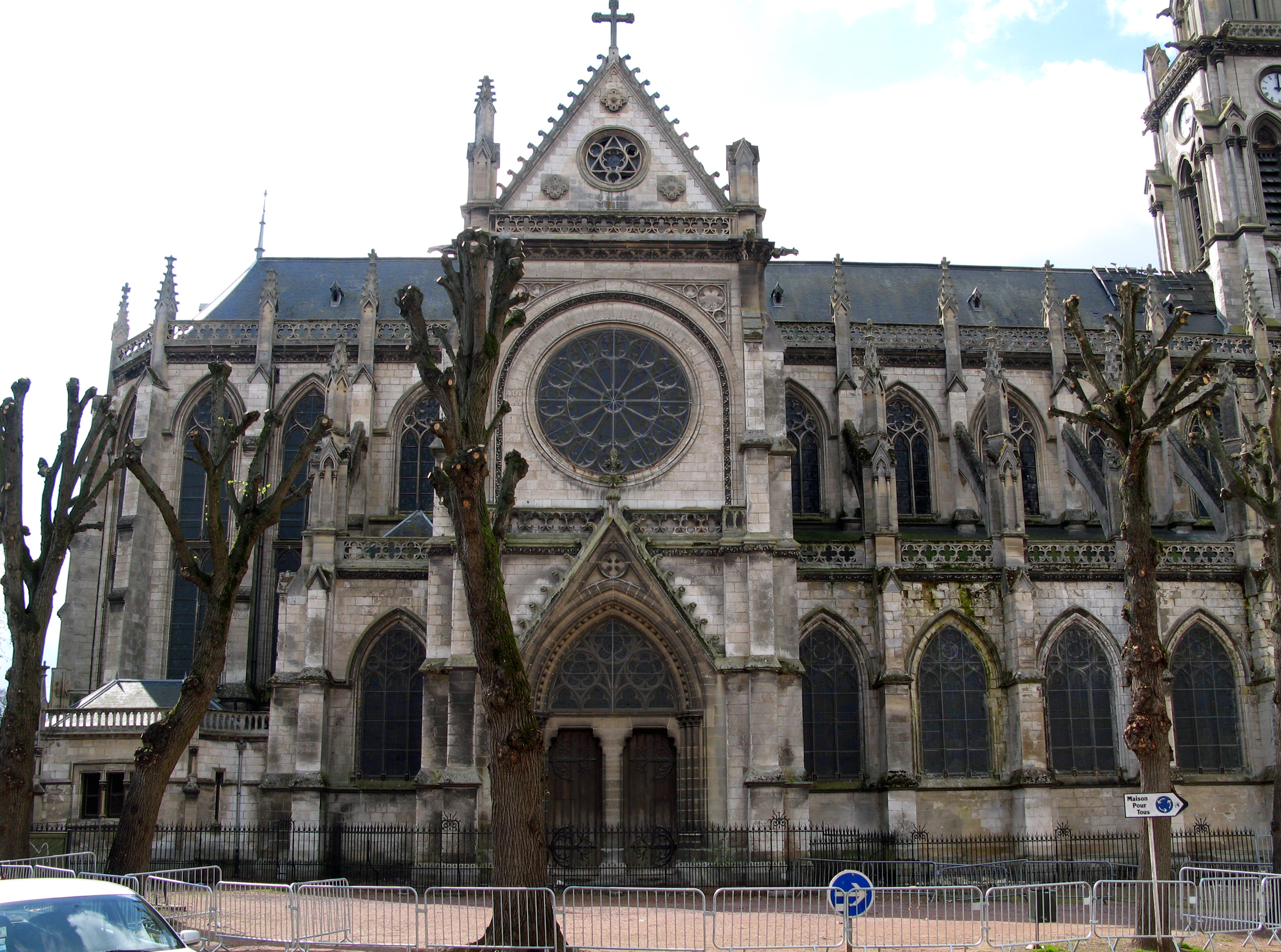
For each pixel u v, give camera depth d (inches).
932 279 3144.7
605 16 2154.3
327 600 2071.9
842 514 2497.5
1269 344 2874.0
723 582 1894.7
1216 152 3282.5
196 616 2529.5
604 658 1877.5
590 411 2004.2
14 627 1419.8
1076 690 2182.6
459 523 1178.0
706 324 2017.7
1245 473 2143.2
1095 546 2242.9
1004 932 1314.0
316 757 1998.0
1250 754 2174.0
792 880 1761.8
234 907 1352.1
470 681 1818.4
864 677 2135.8
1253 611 2208.4
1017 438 2746.1
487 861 1754.4
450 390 1227.2
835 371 2645.2
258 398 2598.4
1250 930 1200.2
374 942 1177.4
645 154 2107.5
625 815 1831.9
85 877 1138.7
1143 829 1239.5
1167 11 3607.3
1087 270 3287.4
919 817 2069.4
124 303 2918.3
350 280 3031.5
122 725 2007.9
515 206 2079.2
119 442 2691.9
